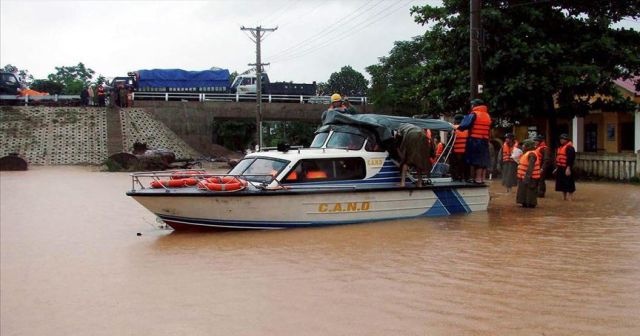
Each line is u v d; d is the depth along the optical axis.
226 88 51.59
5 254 10.38
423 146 12.87
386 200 12.80
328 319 6.15
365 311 6.37
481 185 14.09
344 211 12.38
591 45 24.39
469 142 14.16
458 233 11.09
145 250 10.28
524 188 15.02
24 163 36.09
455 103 25.53
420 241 10.28
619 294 6.75
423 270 8.09
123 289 7.70
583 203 16.14
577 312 6.14
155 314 6.60
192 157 43.72
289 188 12.12
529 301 6.56
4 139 42.09
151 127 45.66
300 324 6.03
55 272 8.88
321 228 12.01
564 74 23.52
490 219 12.95
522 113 24.11
